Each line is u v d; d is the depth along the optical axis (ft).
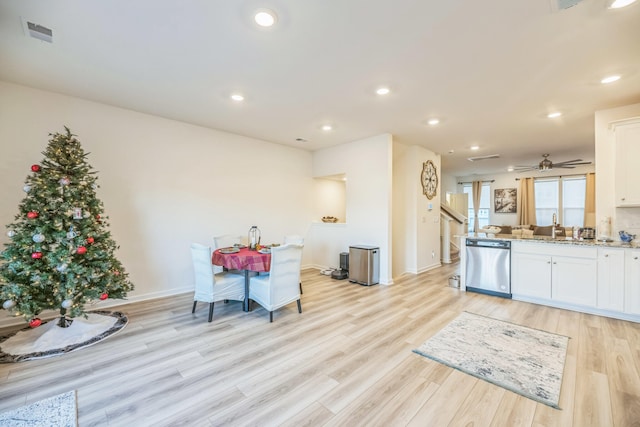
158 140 12.74
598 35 6.77
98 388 6.23
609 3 5.67
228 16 6.15
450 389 6.26
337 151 18.08
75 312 8.36
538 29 6.58
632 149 10.35
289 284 10.59
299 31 6.69
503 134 15.49
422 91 10.00
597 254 10.53
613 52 7.51
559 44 7.17
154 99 10.80
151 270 12.55
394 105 11.29
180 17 6.20
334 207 21.48
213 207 14.61
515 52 7.55
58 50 7.53
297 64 8.21
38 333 8.73
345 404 5.77
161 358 7.50
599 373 6.82
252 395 6.03
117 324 9.66
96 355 7.64
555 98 10.55
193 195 13.87
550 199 28.37
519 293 12.40
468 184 33.83
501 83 9.35
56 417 5.34
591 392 6.11
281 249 10.04
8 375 6.70
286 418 5.37
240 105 11.36
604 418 5.34
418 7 5.87
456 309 11.35
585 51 7.47
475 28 6.56
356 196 16.98
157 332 9.11
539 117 12.66
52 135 9.37
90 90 10.04
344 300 12.55
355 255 15.58
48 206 8.20
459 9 5.93
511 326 9.63
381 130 14.79
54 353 7.68
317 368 7.07
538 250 11.87
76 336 8.59
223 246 14.05
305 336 8.87
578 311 11.04
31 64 8.27
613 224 11.34
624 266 10.07
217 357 7.57
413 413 5.52
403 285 15.20
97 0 5.67
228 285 10.58
